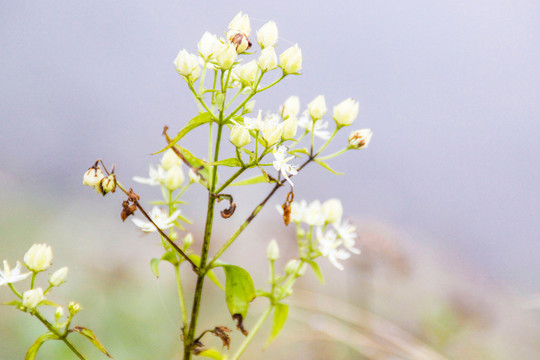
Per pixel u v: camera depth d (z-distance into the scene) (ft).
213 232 3.25
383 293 2.98
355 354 2.50
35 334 2.58
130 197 1.86
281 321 1.98
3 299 2.82
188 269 3.14
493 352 2.78
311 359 2.56
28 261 1.87
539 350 2.87
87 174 1.84
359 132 1.93
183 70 1.86
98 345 1.86
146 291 2.95
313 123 1.92
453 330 2.85
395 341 2.32
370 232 2.74
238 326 1.87
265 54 1.86
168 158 1.97
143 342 2.69
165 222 1.93
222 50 1.84
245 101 1.87
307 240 2.02
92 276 3.01
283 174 1.87
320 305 2.43
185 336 1.89
